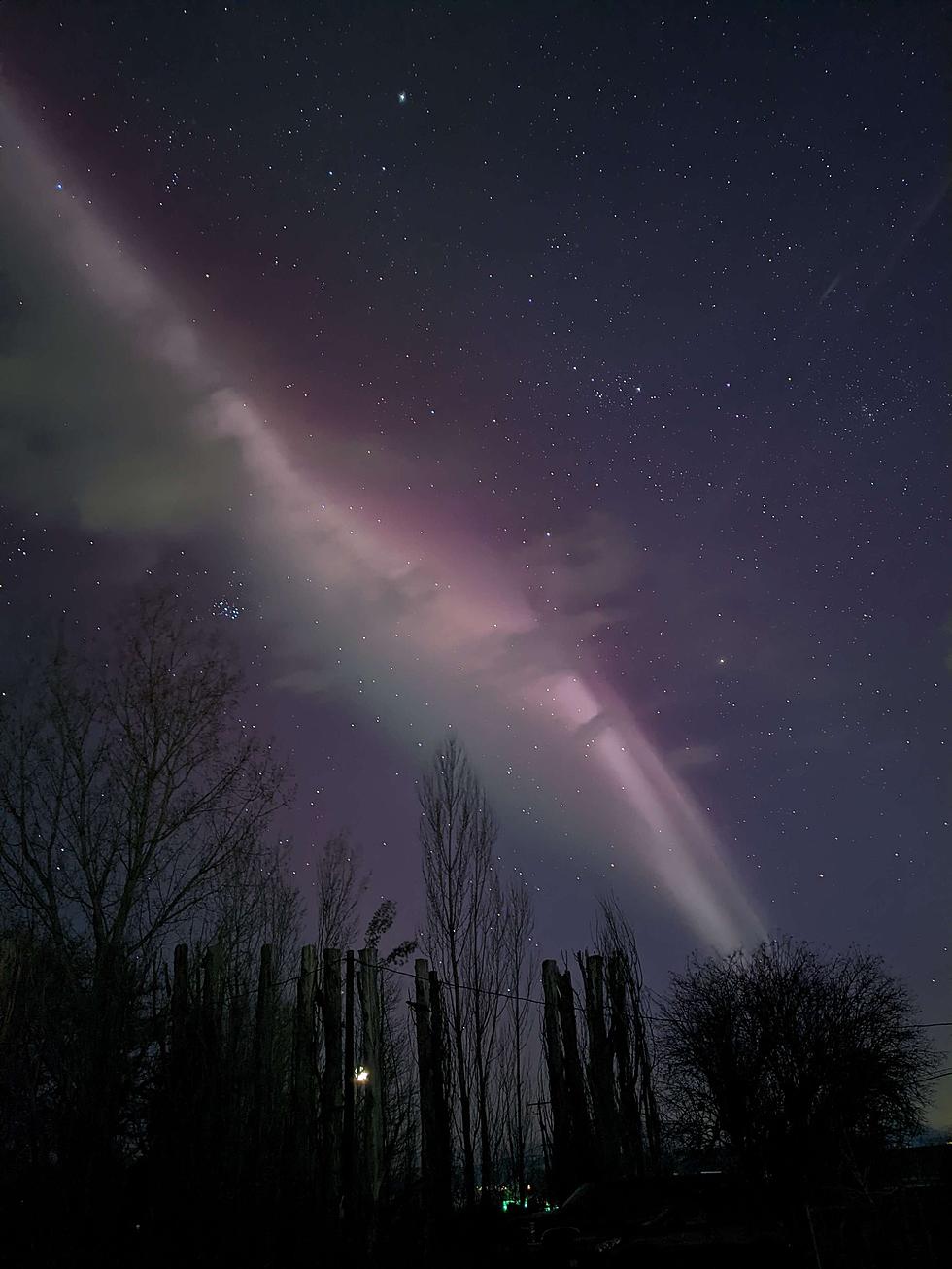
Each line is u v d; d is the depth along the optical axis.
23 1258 10.08
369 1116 18.03
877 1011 20.14
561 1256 16.45
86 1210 10.70
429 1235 14.38
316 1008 19.14
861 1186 16.50
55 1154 11.44
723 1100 19.66
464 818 26.59
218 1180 11.51
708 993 21.00
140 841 19.64
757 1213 17.69
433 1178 19.09
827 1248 14.30
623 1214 17.72
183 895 19.41
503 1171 23.28
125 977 13.66
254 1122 13.10
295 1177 13.02
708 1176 18.78
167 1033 12.77
